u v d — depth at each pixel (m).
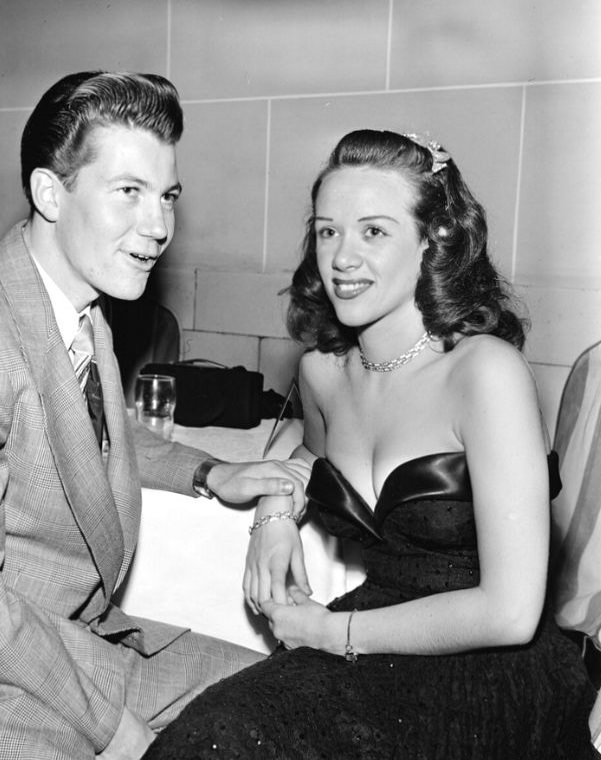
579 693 1.29
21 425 1.18
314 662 1.23
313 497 1.41
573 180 2.51
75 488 1.21
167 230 1.29
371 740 1.14
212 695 1.14
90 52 3.12
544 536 1.18
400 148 1.33
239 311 2.97
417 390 1.34
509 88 2.55
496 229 2.61
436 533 1.28
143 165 1.23
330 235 1.35
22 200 3.29
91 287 1.29
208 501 1.51
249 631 1.53
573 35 2.47
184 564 1.54
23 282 1.22
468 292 1.34
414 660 1.24
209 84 2.95
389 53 2.69
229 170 2.95
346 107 2.77
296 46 2.81
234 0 2.88
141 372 2.27
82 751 1.15
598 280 2.51
